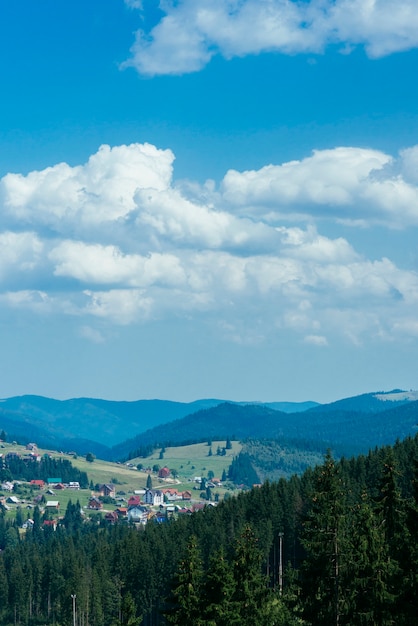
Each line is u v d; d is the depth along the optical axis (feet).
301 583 259.80
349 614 252.83
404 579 247.29
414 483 256.11
